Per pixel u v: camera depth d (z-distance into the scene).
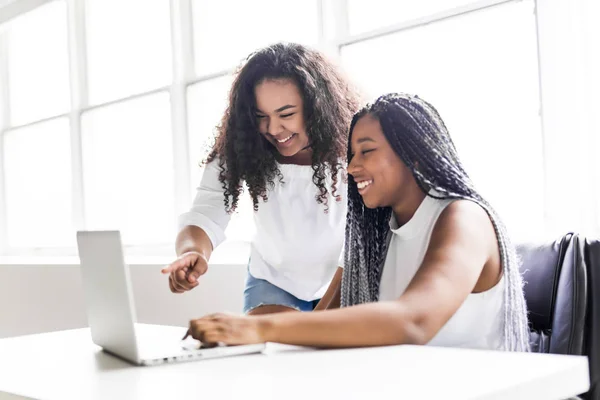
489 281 1.29
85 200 4.45
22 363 1.17
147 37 4.05
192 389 0.86
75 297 3.86
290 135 1.94
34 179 5.00
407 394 0.76
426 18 2.68
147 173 4.09
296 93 1.90
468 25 2.61
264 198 2.02
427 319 1.08
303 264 2.03
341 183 1.98
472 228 1.24
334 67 2.03
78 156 4.44
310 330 1.06
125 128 4.18
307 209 2.00
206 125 3.64
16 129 5.08
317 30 3.07
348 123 1.96
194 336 1.08
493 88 2.56
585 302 1.39
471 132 2.62
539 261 1.49
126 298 1.08
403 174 1.41
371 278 1.48
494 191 2.56
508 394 0.77
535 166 2.46
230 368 0.97
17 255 5.11
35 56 4.95
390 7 2.89
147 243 4.05
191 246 1.96
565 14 2.24
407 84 2.80
